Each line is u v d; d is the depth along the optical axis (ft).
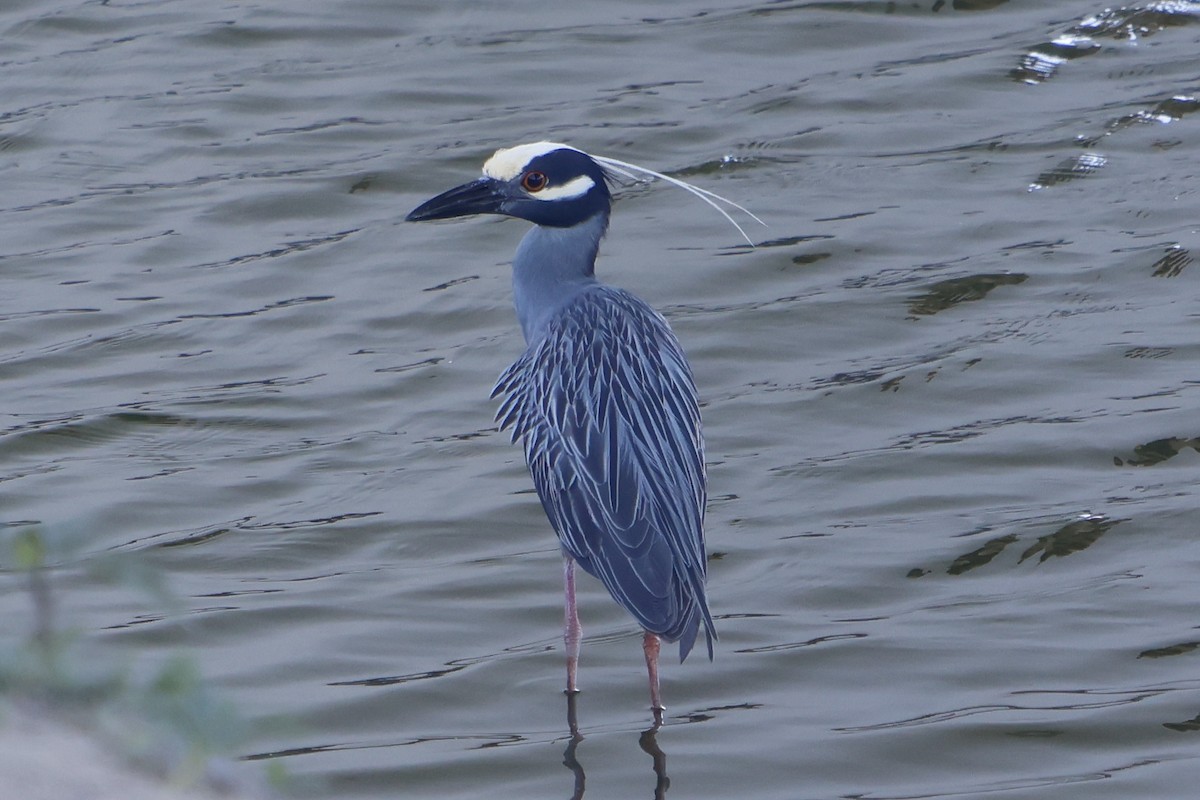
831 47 74.59
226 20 77.92
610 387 35.81
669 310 54.70
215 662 37.09
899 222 59.88
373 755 33.96
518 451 47.11
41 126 68.64
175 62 74.18
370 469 46.26
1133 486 44.11
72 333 54.03
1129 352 50.85
